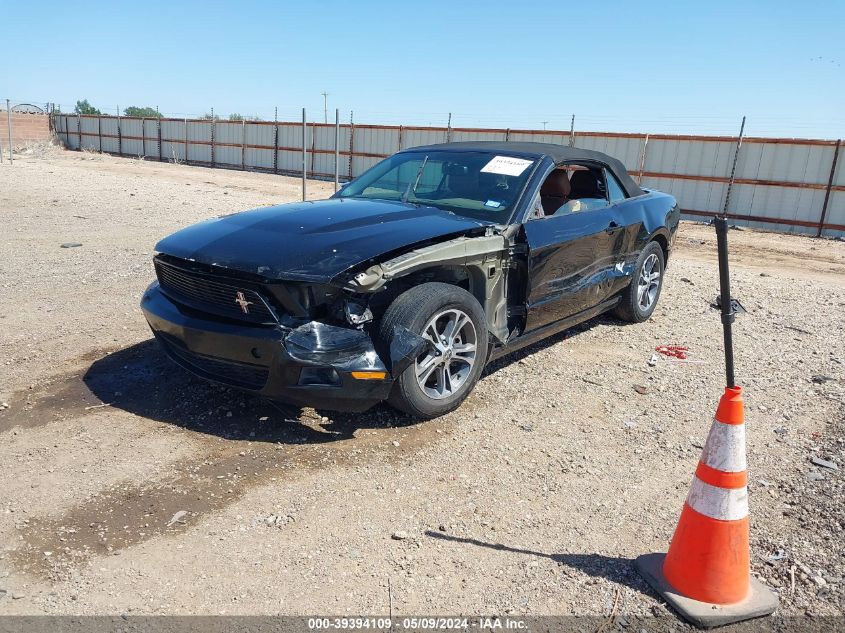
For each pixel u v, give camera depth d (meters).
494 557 3.03
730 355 2.77
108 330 5.78
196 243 4.18
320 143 31.66
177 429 4.05
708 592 2.76
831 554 3.16
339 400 3.81
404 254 3.95
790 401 4.96
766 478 3.84
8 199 15.55
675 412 4.66
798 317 7.39
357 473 3.65
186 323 3.99
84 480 3.48
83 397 4.44
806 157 17.64
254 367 3.82
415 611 2.68
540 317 5.04
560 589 2.85
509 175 5.11
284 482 3.53
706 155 19.30
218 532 3.11
